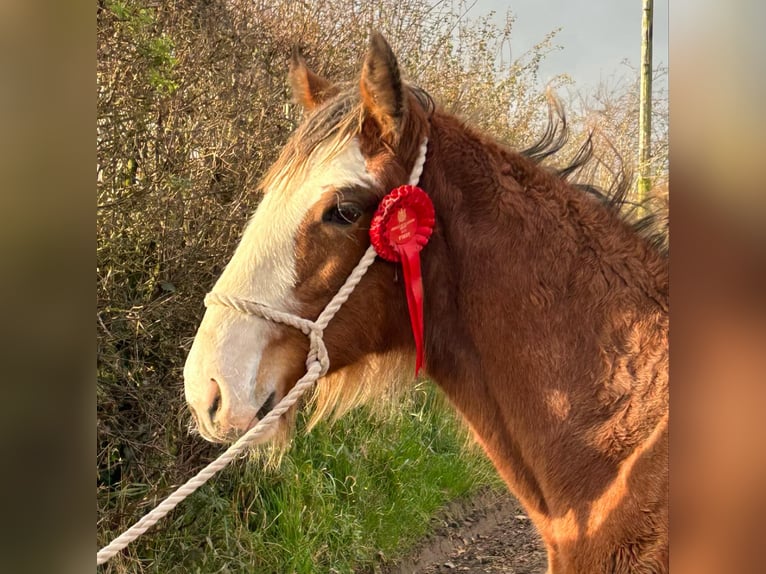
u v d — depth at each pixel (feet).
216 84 10.85
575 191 5.38
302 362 5.01
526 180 5.32
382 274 5.13
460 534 12.72
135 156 9.32
